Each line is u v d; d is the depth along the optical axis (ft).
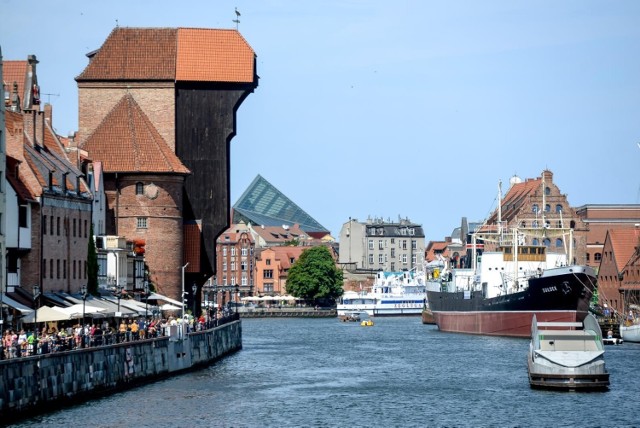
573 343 460.55
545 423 375.45
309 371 549.13
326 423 375.86
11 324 446.19
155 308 607.37
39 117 572.10
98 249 605.73
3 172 458.50
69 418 357.82
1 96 456.04
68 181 552.82
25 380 345.72
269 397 437.58
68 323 506.07
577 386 452.35
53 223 524.11
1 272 453.99
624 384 470.80
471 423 376.48
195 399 423.23
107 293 602.85
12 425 335.67
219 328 629.92
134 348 450.71
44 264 512.22
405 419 384.88
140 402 405.59
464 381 497.87
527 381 492.54
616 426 369.09
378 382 496.23
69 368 381.60
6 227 479.41
